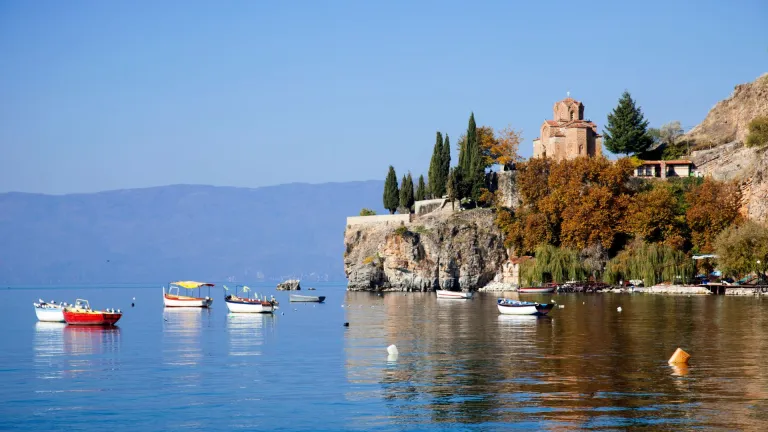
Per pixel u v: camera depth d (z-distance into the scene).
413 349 73.94
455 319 105.81
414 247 190.88
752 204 169.25
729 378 56.22
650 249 163.38
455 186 194.00
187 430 46.19
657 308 116.00
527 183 181.88
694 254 164.62
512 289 183.25
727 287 150.12
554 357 66.81
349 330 94.56
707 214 165.38
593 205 169.50
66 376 62.81
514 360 65.75
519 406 49.38
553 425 45.19
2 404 52.81
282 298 198.88
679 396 50.91
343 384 57.16
